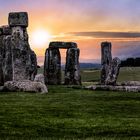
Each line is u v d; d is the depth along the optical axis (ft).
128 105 114.11
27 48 152.97
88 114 99.04
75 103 115.34
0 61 169.37
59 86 176.45
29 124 86.58
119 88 155.22
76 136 77.15
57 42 217.15
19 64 151.43
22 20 151.33
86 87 162.30
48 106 108.58
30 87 139.95
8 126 84.64
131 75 314.14
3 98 122.72
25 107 106.11
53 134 78.84
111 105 113.29
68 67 213.87
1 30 172.86
